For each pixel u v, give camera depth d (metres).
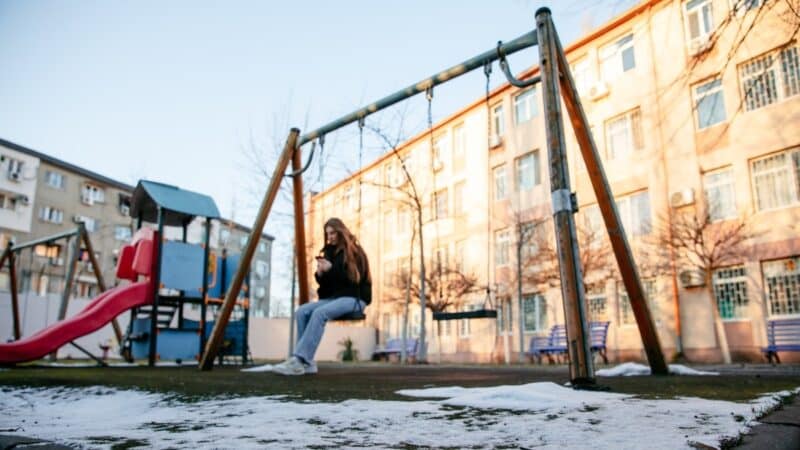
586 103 18.02
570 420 1.88
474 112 23.00
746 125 13.99
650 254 15.62
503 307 20.58
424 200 24.69
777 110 13.46
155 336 9.20
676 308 14.76
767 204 13.55
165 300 10.15
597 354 16.27
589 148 4.40
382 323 28.11
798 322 12.56
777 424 1.74
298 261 6.93
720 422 1.77
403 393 3.10
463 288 20.48
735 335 13.75
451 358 22.98
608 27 17.52
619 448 1.35
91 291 38.69
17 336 13.95
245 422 1.93
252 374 5.57
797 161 13.14
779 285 13.17
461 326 22.72
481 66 4.81
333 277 5.66
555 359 17.80
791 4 4.46
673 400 2.50
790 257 13.04
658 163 15.74
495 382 4.19
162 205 9.66
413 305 26.20
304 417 2.03
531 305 19.42
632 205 16.56
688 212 14.95
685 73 5.58
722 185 14.49
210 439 1.57
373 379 4.70
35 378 4.86
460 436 1.59
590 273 16.97
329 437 1.59
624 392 2.97
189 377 4.99
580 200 17.69
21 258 34.19
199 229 40.44
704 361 14.05
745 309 13.64
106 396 3.12
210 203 10.46
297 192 6.86
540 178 19.62
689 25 15.43
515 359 19.69
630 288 4.80
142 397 2.98
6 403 2.88
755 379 4.43
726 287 14.10
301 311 5.80
